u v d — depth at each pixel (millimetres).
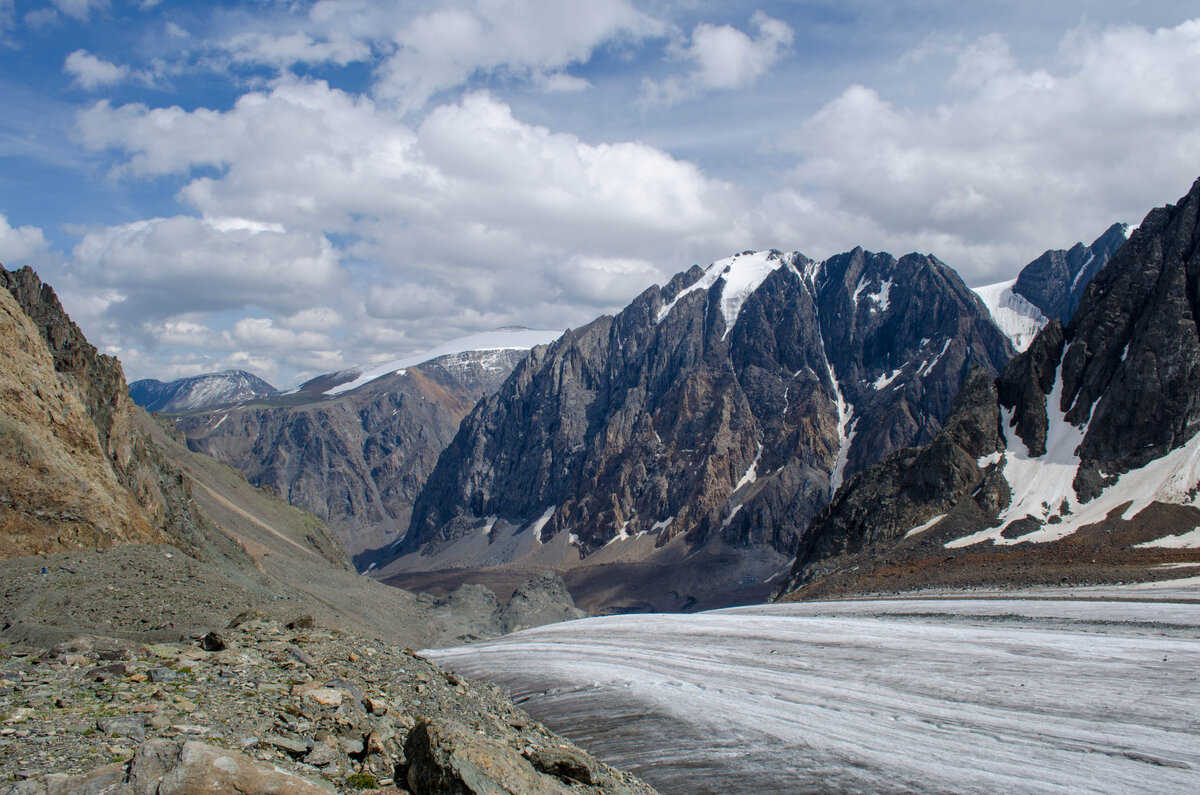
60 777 12227
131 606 37094
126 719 15539
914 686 49938
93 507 51781
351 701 20906
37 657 20969
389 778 16406
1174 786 30438
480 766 15844
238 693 19312
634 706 47781
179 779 12234
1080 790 30281
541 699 53562
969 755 34938
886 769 33188
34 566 40500
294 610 44312
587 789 21797
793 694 49188
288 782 13016
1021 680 49031
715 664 62031
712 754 36531
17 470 48969
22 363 54594
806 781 32094
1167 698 42594
